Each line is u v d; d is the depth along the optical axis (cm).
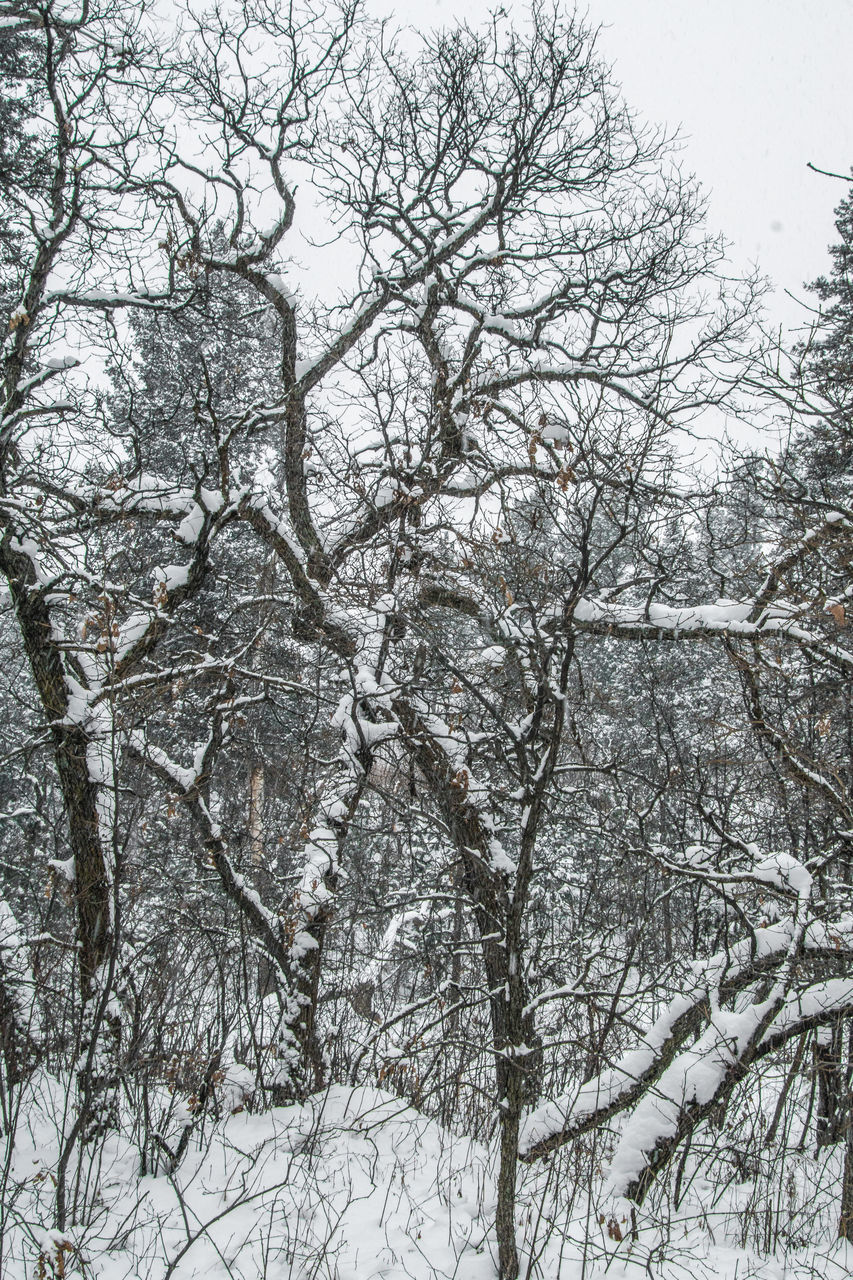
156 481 1000
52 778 1124
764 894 856
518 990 529
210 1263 527
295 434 1002
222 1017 742
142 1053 676
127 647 845
